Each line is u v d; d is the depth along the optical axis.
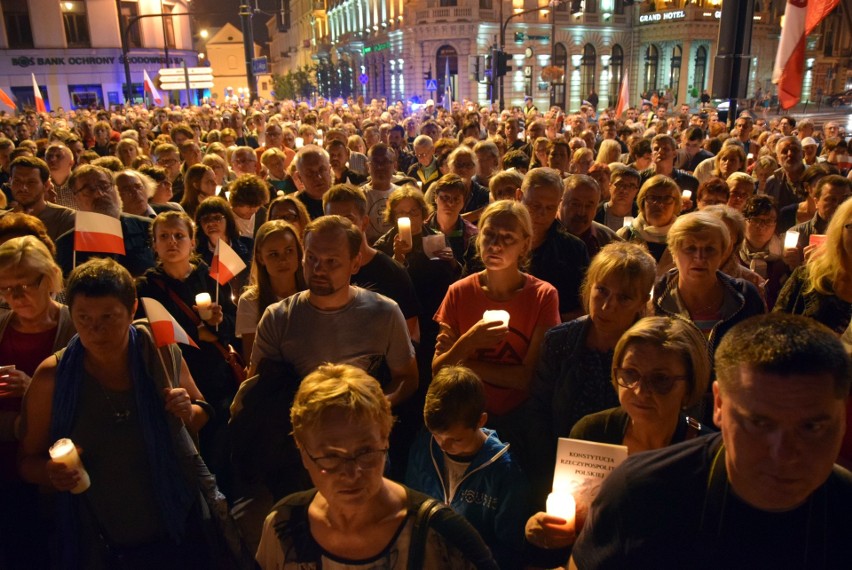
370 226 5.75
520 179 4.85
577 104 49.47
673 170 6.72
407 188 4.57
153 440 2.44
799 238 4.64
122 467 2.44
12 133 14.59
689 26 47.12
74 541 2.41
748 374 1.17
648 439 2.07
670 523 1.30
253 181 5.32
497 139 9.67
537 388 2.77
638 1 48.25
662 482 1.33
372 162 5.77
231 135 11.32
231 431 2.77
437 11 44.09
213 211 4.45
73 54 41.78
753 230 4.54
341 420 1.51
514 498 2.46
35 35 40.31
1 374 2.57
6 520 2.76
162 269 3.80
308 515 1.66
